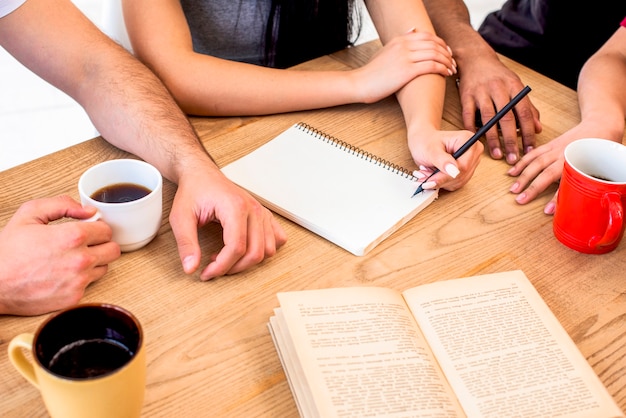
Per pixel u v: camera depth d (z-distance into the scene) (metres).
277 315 0.87
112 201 0.98
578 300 0.96
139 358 0.66
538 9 1.88
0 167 2.46
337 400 0.75
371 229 1.04
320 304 0.87
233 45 1.65
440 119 1.30
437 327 0.88
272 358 0.85
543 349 0.85
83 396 0.64
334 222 1.04
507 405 0.78
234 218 0.96
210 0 1.57
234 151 1.21
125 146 1.17
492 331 0.87
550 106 1.40
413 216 1.09
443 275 0.99
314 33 1.63
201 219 1.01
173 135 1.12
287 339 0.84
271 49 1.64
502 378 0.81
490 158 1.25
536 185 1.15
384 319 0.87
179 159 1.09
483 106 1.34
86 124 2.72
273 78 1.32
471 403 0.79
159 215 0.99
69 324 0.69
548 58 1.91
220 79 1.29
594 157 1.06
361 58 1.52
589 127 1.25
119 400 0.66
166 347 0.85
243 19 1.61
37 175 1.12
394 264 1.00
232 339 0.87
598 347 0.89
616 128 1.26
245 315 0.90
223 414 0.78
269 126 1.29
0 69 2.97
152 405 0.78
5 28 1.21
